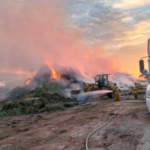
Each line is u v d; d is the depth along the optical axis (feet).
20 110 49.03
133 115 31.86
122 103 49.73
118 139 20.31
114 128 24.73
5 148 20.62
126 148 17.54
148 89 27.81
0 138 25.96
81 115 37.50
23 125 33.76
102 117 32.68
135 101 52.24
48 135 24.61
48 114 43.86
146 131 22.22
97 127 26.09
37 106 52.06
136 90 60.95
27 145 20.99
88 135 22.68
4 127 33.22
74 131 25.23
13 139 24.31
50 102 66.39
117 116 32.42
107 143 19.35
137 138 20.08
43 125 31.65
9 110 49.06
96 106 50.24
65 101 69.87
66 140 21.58
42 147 19.80
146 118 28.94
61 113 43.57
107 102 57.41
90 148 18.25
